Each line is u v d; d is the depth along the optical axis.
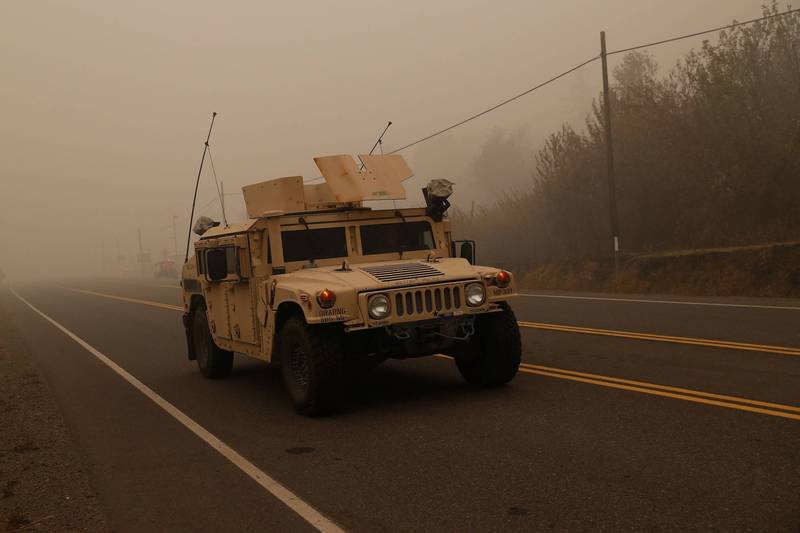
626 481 4.61
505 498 4.48
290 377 7.14
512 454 5.33
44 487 5.37
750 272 15.76
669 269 17.94
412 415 6.70
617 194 21.91
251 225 7.97
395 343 6.82
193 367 11.13
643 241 21.52
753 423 5.65
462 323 6.88
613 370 8.12
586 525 4.00
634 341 10.06
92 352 13.77
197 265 10.02
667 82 21.81
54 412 8.08
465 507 4.39
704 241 19.27
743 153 18.44
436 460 5.34
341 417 6.86
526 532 3.97
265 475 5.30
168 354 12.88
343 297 6.47
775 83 18.67
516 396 7.12
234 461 5.72
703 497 4.25
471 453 5.43
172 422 7.28
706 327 10.84
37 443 6.71
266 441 6.25
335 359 6.66
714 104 19.09
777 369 7.56
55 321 22.39
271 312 7.43
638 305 14.59
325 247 7.81
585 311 14.30
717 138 19.22
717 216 19.25
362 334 6.92
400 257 8.04
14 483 5.46
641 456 5.06
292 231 7.72
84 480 5.48
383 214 8.12
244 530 4.30
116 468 5.77
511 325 7.31
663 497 4.30
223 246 8.75
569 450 5.32
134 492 5.14
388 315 6.52
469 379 7.82
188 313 10.78
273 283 7.39
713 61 19.48
